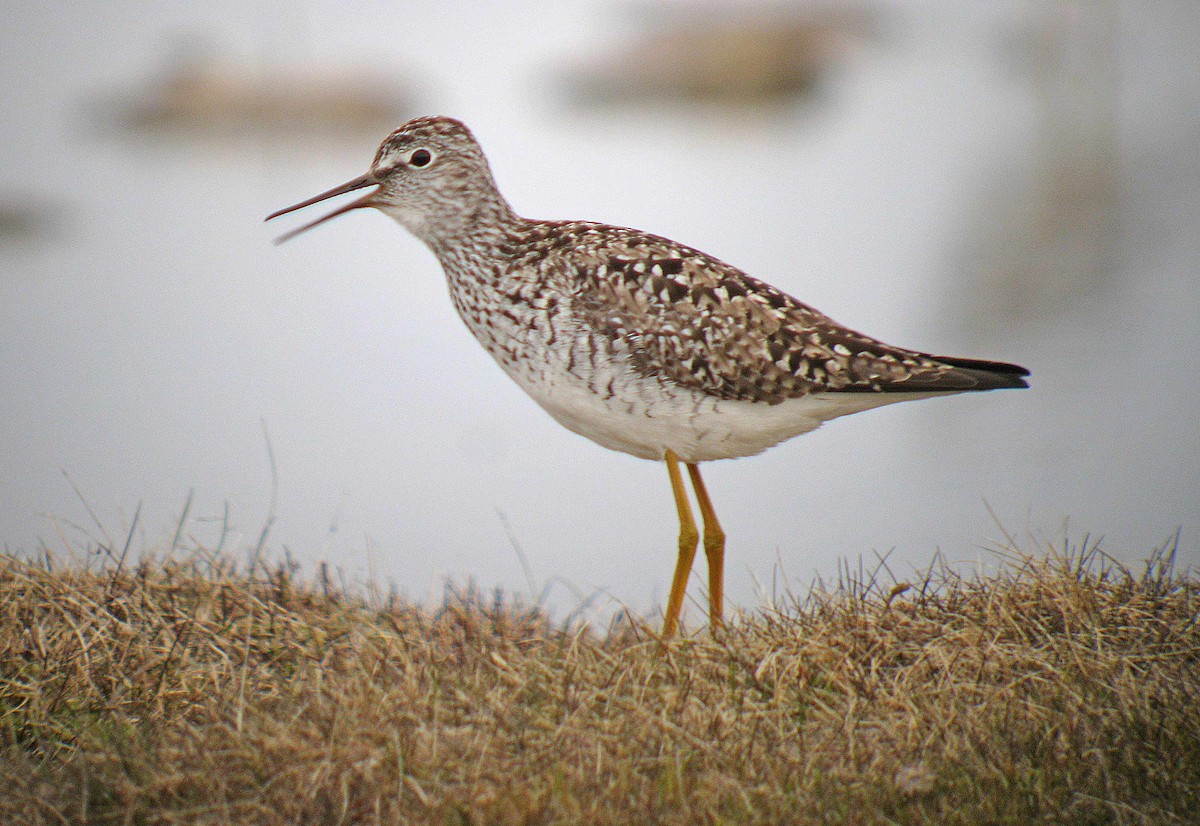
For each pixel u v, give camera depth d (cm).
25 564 1036
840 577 987
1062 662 826
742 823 680
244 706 794
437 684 808
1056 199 3628
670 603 1004
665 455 1013
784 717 784
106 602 966
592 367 985
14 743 809
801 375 973
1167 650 841
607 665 852
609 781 714
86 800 711
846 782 719
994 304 2803
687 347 968
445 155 1055
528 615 1055
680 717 777
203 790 717
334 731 744
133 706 847
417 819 684
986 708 782
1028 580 936
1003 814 689
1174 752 735
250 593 1013
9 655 897
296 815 699
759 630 912
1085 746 744
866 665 848
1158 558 956
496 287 1030
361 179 1092
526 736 758
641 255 997
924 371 975
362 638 911
